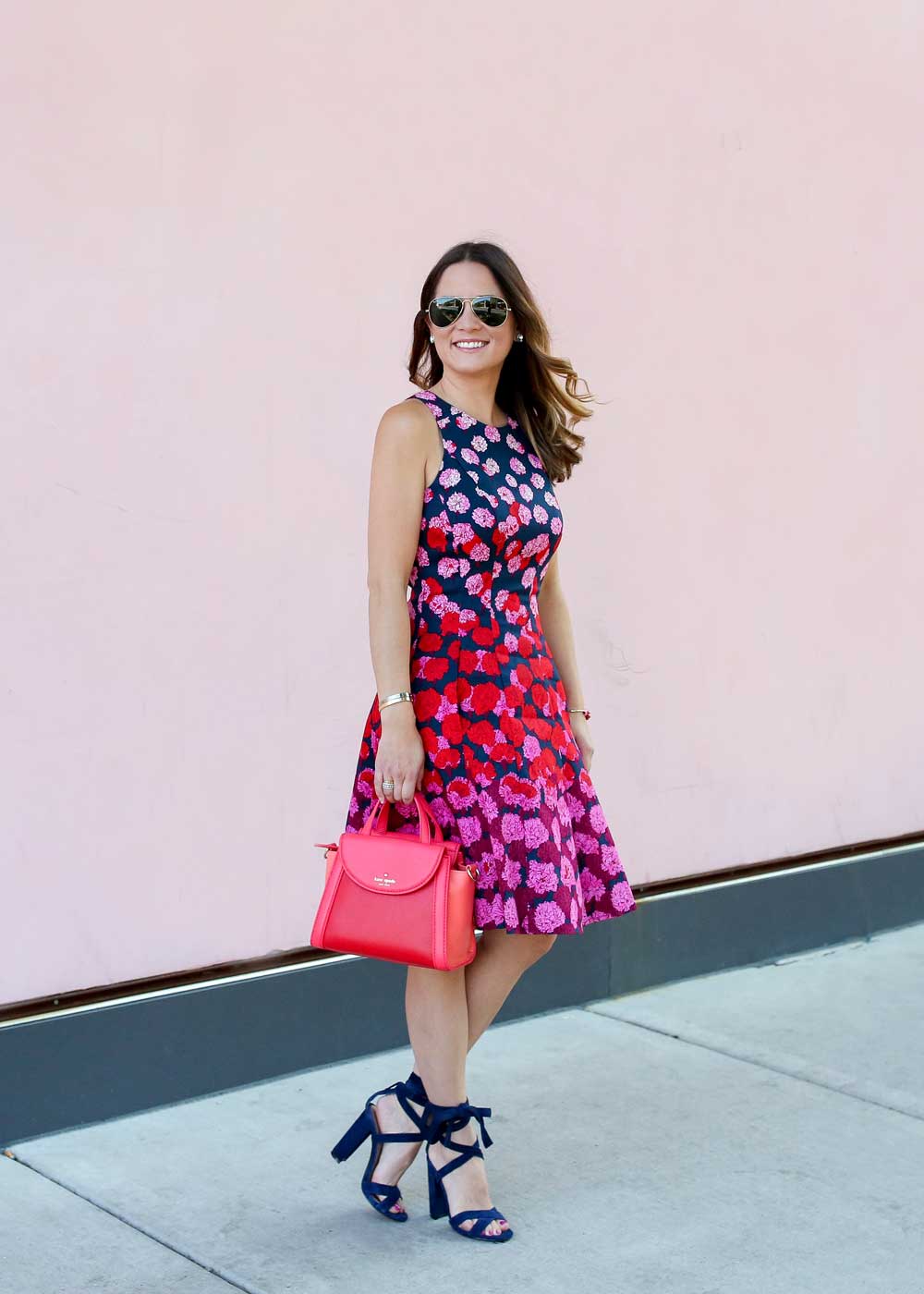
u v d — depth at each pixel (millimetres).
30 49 3047
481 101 3838
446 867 2498
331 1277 2502
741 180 4512
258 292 3416
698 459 4438
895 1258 2615
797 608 4742
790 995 4281
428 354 2941
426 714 2611
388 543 2598
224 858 3424
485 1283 2488
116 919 3256
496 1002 2789
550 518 2725
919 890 5117
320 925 2562
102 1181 2879
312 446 3531
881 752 5031
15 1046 3066
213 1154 3023
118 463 3211
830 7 4711
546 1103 3357
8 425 3051
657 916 4355
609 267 4184
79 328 3139
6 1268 2514
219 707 3398
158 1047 3283
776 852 4727
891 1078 3564
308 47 3473
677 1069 3605
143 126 3211
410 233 3693
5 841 3084
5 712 3068
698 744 4484
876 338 4941
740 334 4535
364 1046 3664
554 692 2746
